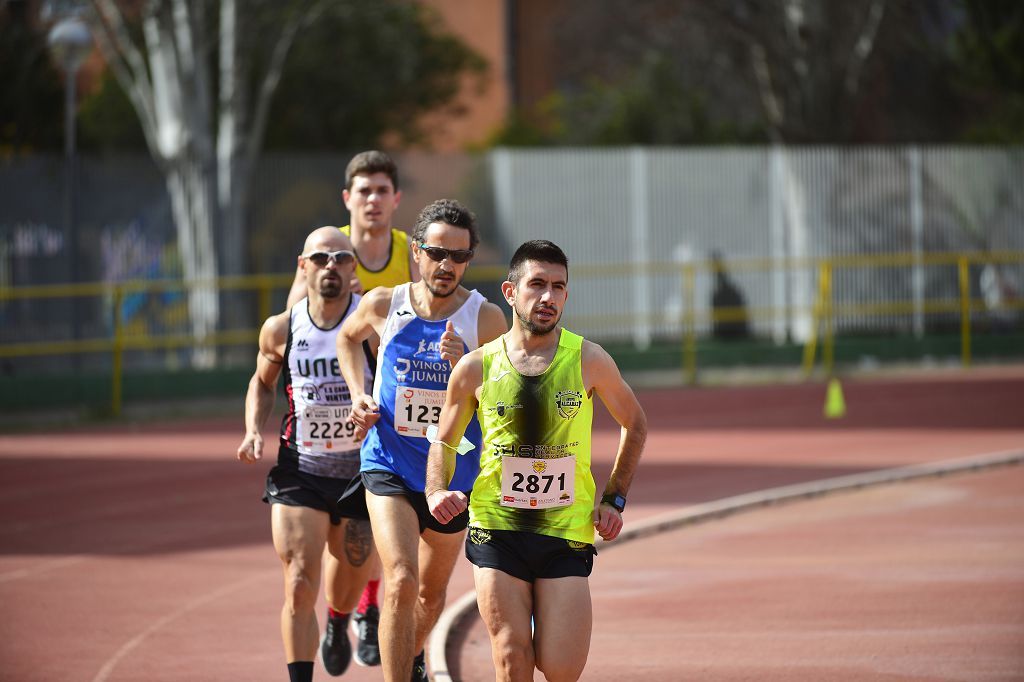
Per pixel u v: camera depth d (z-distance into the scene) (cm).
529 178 9000
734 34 10062
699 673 2452
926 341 9188
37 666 2517
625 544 3741
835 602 2991
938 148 9444
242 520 4106
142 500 4491
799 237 9212
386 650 1958
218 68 10756
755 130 13325
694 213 9144
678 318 8931
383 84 12475
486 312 2119
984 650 2561
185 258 8162
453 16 18250
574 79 16638
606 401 1892
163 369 7694
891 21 9969
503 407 1830
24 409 7256
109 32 8881
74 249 7712
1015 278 9400
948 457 5269
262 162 8412
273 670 2494
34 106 9244
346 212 8544
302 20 9162
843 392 7756
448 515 1844
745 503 4275
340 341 2175
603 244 9062
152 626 2833
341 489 2216
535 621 1811
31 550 3675
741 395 7719
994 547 3569
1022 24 9175
